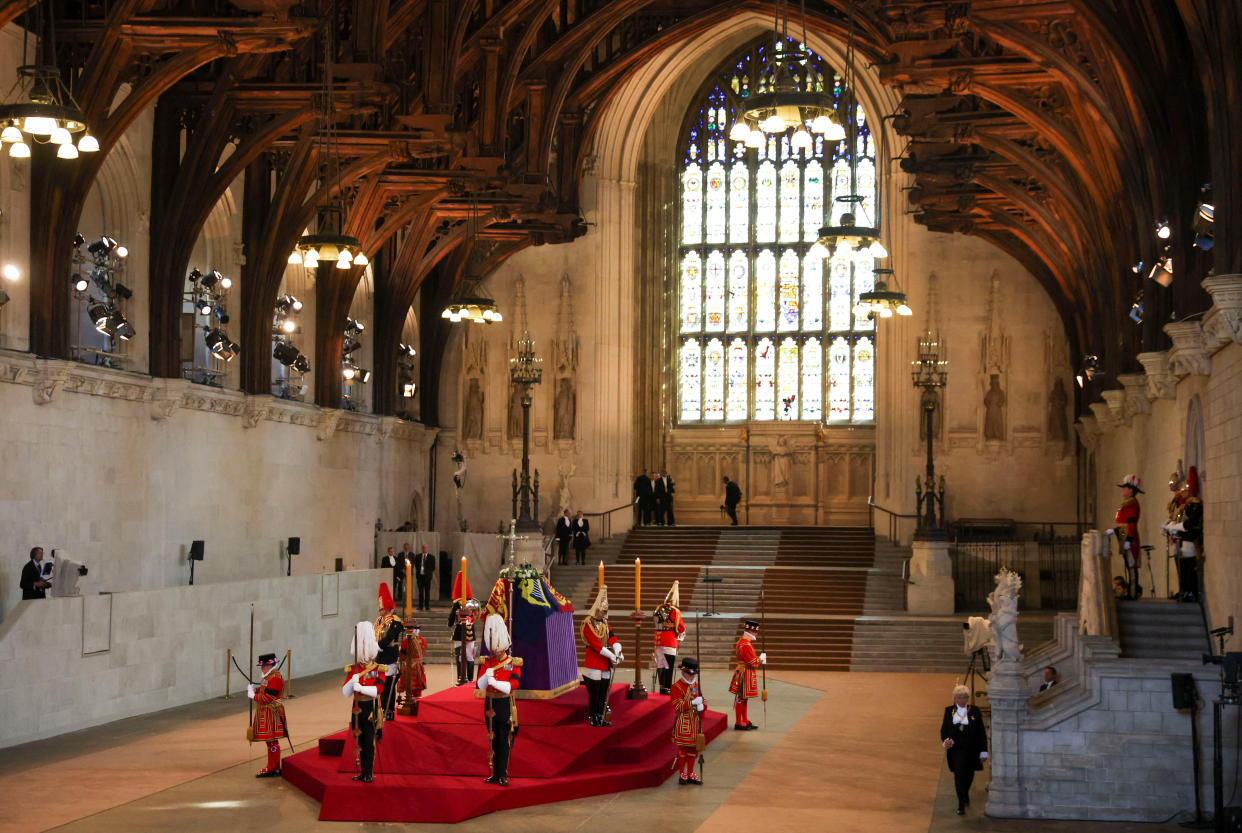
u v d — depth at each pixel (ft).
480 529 146.41
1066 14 73.15
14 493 76.13
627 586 127.24
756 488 158.30
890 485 139.03
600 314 145.89
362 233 114.73
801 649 107.34
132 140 88.43
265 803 52.31
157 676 76.59
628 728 61.67
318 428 117.50
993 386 135.54
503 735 52.39
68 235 79.87
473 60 105.70
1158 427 87.35
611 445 146.00
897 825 50.55
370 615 106.22
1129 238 91.09
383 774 53.93
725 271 160.76
